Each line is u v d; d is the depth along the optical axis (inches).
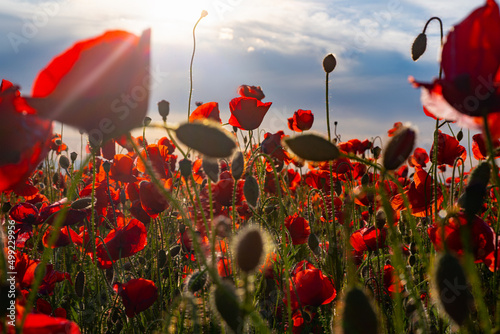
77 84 10.7
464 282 10.8
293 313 23.9
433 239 16.1
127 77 10.9
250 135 28.9
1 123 10.4
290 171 40.7
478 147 27.1
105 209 32.4
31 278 21.2
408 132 11.4
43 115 10.7
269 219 31.8
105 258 25.7
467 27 10.2
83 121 10.9
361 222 34.9
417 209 22.4
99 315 24.8
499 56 10.0
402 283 19.7
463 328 11.7
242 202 27.6
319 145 10.8
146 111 11.2
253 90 32.2
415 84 10.9
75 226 35.4
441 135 31.6
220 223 18.1
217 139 11.3
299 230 26.8
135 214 28.5
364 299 9.6
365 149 40.6
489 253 15.7
